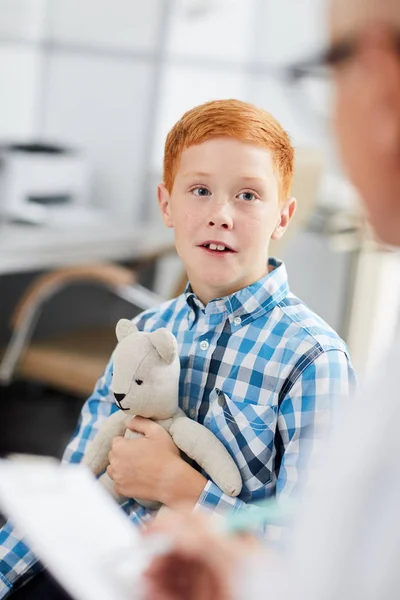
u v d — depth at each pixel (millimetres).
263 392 1249
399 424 610
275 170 1264
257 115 1254
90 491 963
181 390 1329
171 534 818
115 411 1420
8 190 3262
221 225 1233
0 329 3555
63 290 3643
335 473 638
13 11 3551
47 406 3463
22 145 3467
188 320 1357
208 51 3760
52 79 3725
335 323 3754
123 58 3676
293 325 1263
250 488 1250
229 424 1263
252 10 3701
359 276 3609
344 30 647
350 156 677
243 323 1291
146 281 3738
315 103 1979
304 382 1215
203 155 1238
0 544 1356
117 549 858
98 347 2930
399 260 3494
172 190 1306
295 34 3604
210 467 1244
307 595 623
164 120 3703
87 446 1398
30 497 931
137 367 1265
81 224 3311
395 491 604
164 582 758
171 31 3666
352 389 1253
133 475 1274
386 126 640
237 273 1264
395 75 625
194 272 1308
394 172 655
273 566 669
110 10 3668
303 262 3807
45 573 1330
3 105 3631
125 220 3514
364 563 606
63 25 3688
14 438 3174
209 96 3811
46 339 2969
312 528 639
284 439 1228
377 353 3512
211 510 1226
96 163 3756
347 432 645
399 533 598
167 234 3361
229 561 739
